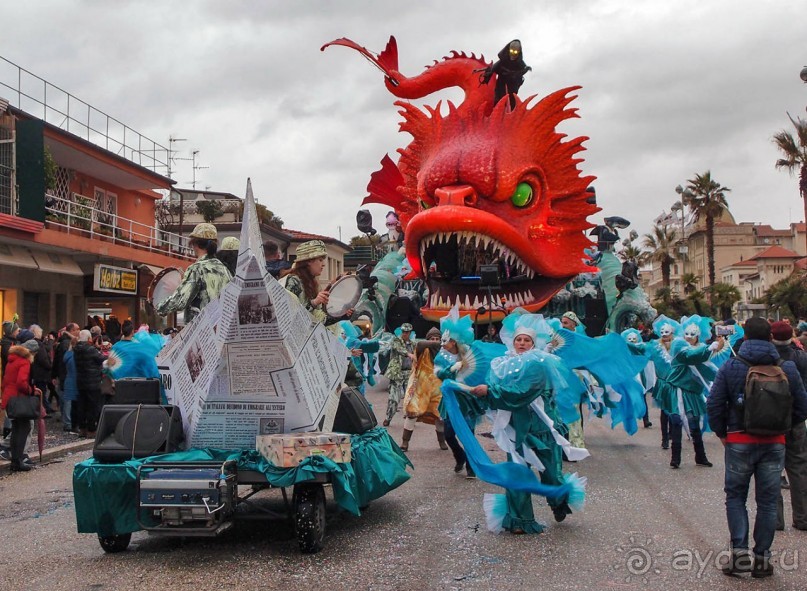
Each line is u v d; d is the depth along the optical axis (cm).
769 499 556
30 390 1108
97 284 2422
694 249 11069
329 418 713
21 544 688
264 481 628
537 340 700
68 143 2441
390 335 2014
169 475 595
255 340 646
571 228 1802
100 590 549
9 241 2044
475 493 876
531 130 1758
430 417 1173
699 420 1032
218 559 621
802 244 10444
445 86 2025
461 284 1852
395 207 2227
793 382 570
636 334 1348
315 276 779
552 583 553
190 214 4484
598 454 1165
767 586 541
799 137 4006
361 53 2034
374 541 671
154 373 798
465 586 549
